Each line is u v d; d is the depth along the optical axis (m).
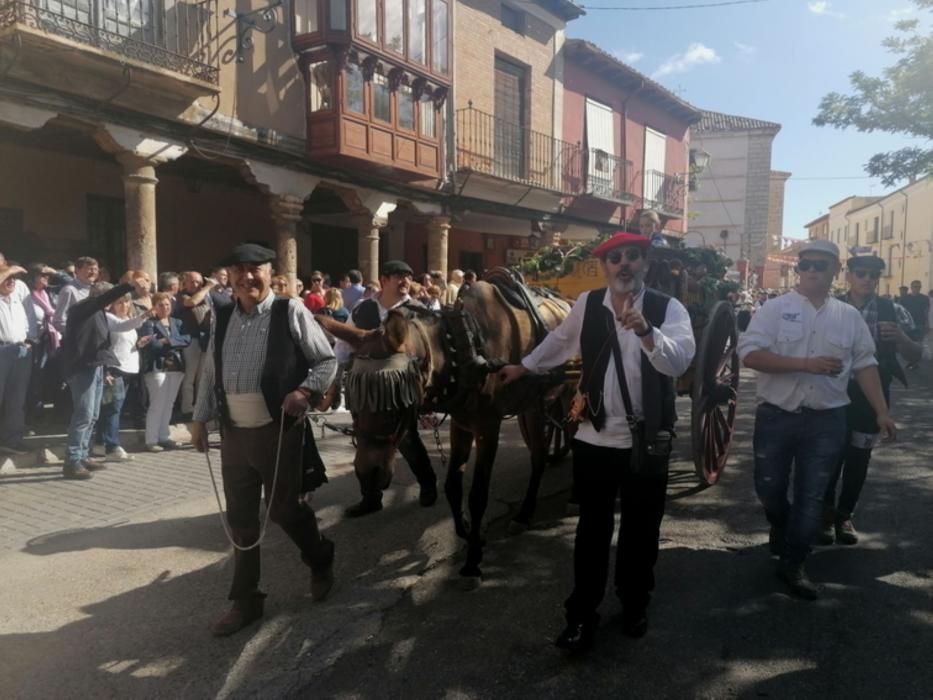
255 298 3.30
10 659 3.18
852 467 4.44
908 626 3.43
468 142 14.76
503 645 3.29
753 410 9.72
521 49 16.19
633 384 3.04
